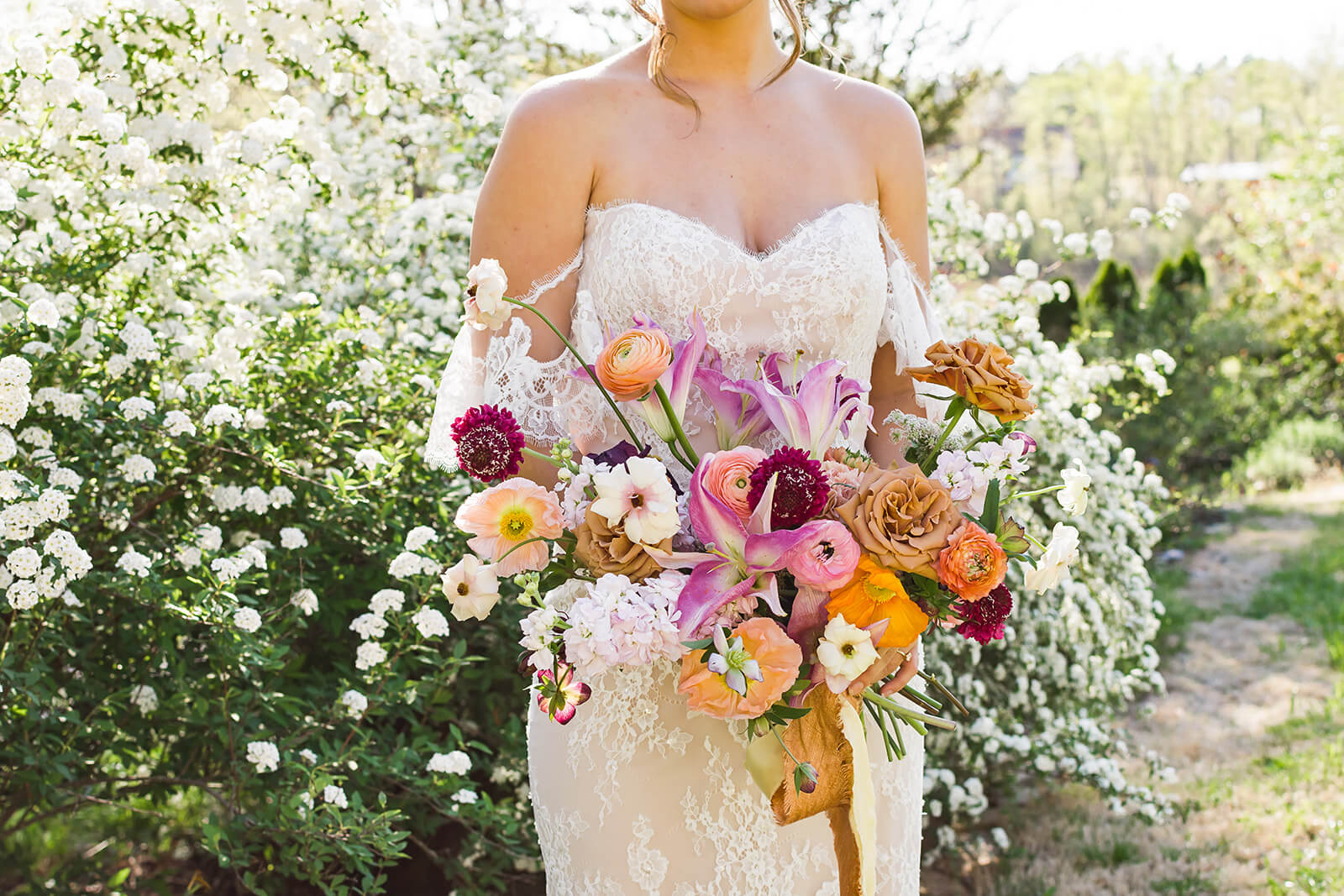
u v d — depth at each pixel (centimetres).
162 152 294
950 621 142
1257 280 1403
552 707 143
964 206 449
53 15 281
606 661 133
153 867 333
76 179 288
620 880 166
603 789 166
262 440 273
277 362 286
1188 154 2989
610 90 176
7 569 220
